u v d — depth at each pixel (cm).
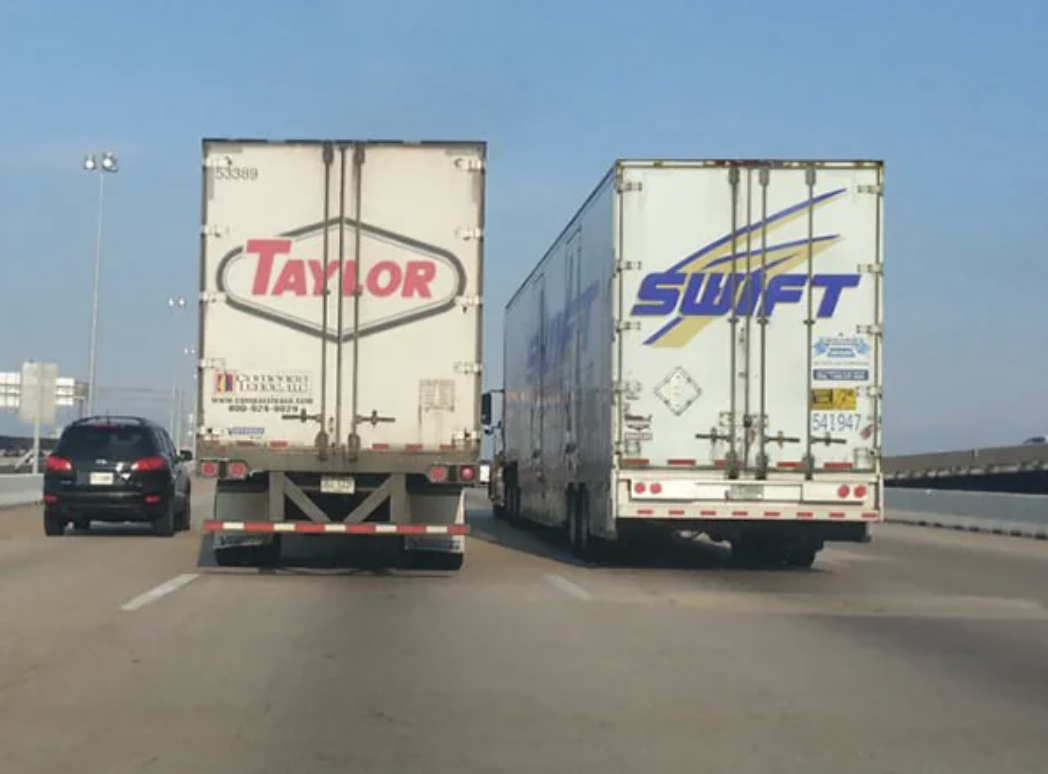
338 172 1415
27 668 915
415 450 1414
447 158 1423
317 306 1412
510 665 947
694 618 1205
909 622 1202
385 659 967
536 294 2344
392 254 1417
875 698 838
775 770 658
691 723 761
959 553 2116
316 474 1424
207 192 1409
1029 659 996
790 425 1542
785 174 1549
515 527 2739
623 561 1747
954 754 694
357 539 2022
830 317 1546
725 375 1541
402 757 679
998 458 3906
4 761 663
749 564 1830
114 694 829
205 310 1405
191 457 2372
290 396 1409
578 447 1811
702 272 1541
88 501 2050
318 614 1199
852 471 1543
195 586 1405
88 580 1459
